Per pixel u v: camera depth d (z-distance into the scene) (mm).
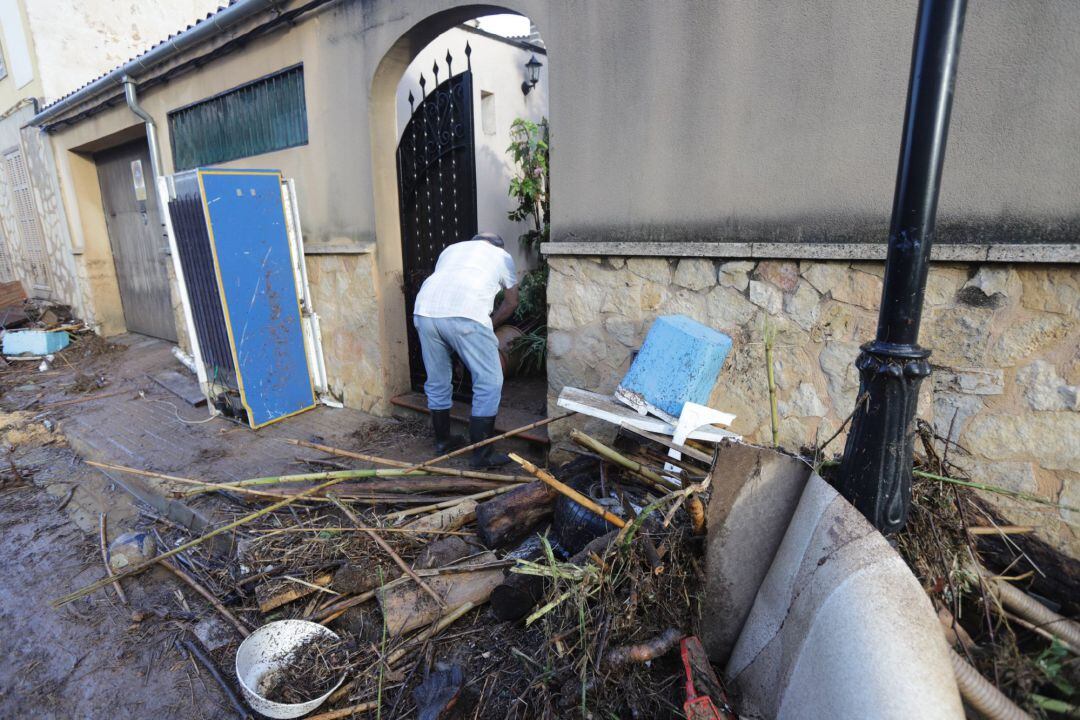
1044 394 2055
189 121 5773
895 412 1482
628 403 2625
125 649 2498
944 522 1717
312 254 4832
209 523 3172
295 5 4254
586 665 1732
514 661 2092
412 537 2662
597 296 3188
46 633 2639
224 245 4258
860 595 1281
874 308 2350
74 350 7832
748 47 2473
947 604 1573
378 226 4336
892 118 2184
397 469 3176
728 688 1755
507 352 4883
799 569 1546
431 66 5742
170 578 2951
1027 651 1481
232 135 5324
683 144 2736
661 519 1982
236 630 2545
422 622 2273
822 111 2338
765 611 1682
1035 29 1882
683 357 2451
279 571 2652
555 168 3199
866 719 1103
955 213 2133
